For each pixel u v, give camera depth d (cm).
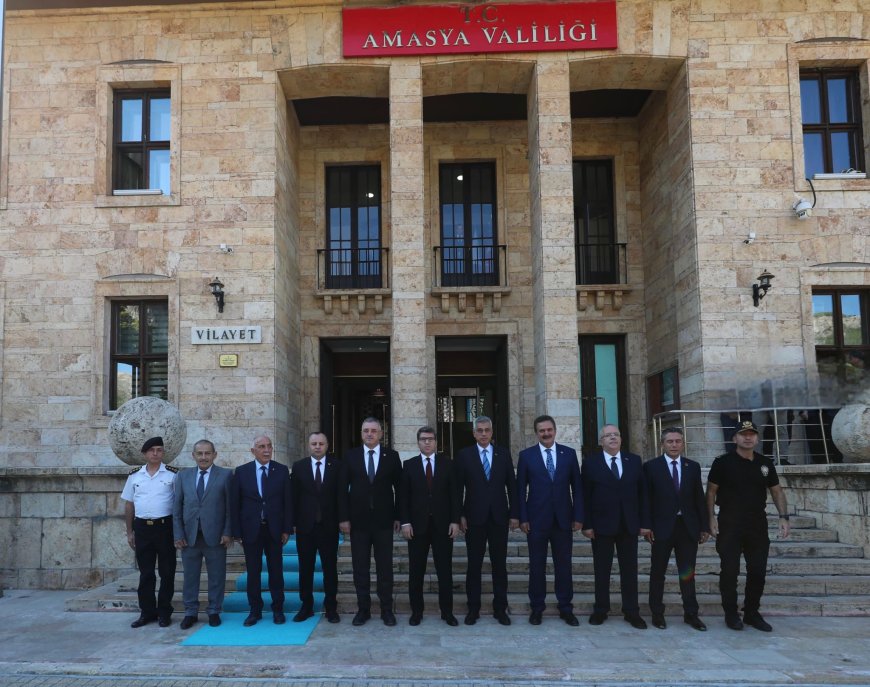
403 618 780
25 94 1330
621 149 1576
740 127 1292
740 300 1261
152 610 770
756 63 1302
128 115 1365
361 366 1673
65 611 838
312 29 1315
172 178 1309
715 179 1284
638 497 758
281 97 1360
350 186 1588
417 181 1283
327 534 764
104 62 1328
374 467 769
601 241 1578
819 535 959
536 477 766
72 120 1325
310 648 669
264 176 1309
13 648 682
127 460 961
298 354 1498
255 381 1270
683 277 1329
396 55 1299
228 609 817
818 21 1302
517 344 1509
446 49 1292
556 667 605
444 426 1642
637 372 1517
